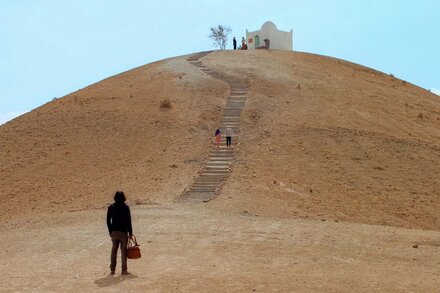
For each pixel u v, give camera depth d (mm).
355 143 41688
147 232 20609
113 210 14438
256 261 16125
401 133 46000
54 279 13836
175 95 49156
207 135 41500
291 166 36531
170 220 23156
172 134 41531
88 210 28094
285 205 29297
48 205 30906
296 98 49625
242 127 42719
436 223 30672
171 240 19172
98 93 52781
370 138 43062
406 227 28859
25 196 33469
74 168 37281
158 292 12398
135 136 41688
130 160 37594
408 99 58031
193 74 55000
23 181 36125
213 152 38469
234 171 34594
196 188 31781
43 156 40031
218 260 16141
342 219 28516
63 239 20172
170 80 53406
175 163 36562
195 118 44312
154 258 16391
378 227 23859
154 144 39969
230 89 50562
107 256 16953
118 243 14492
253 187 31797
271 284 13250
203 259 16266
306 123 44094
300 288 12969
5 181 36531
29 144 42594
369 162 38969
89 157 38906
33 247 19031
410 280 14227
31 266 15648
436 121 52000
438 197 34938
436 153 42688
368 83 60625
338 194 33125
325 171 36500
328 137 42000
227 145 39031
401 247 19000
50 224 24453
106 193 31656
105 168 36625
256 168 35375
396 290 13078
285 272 14727
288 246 18500
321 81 55750
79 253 17562
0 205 32406
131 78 56719
